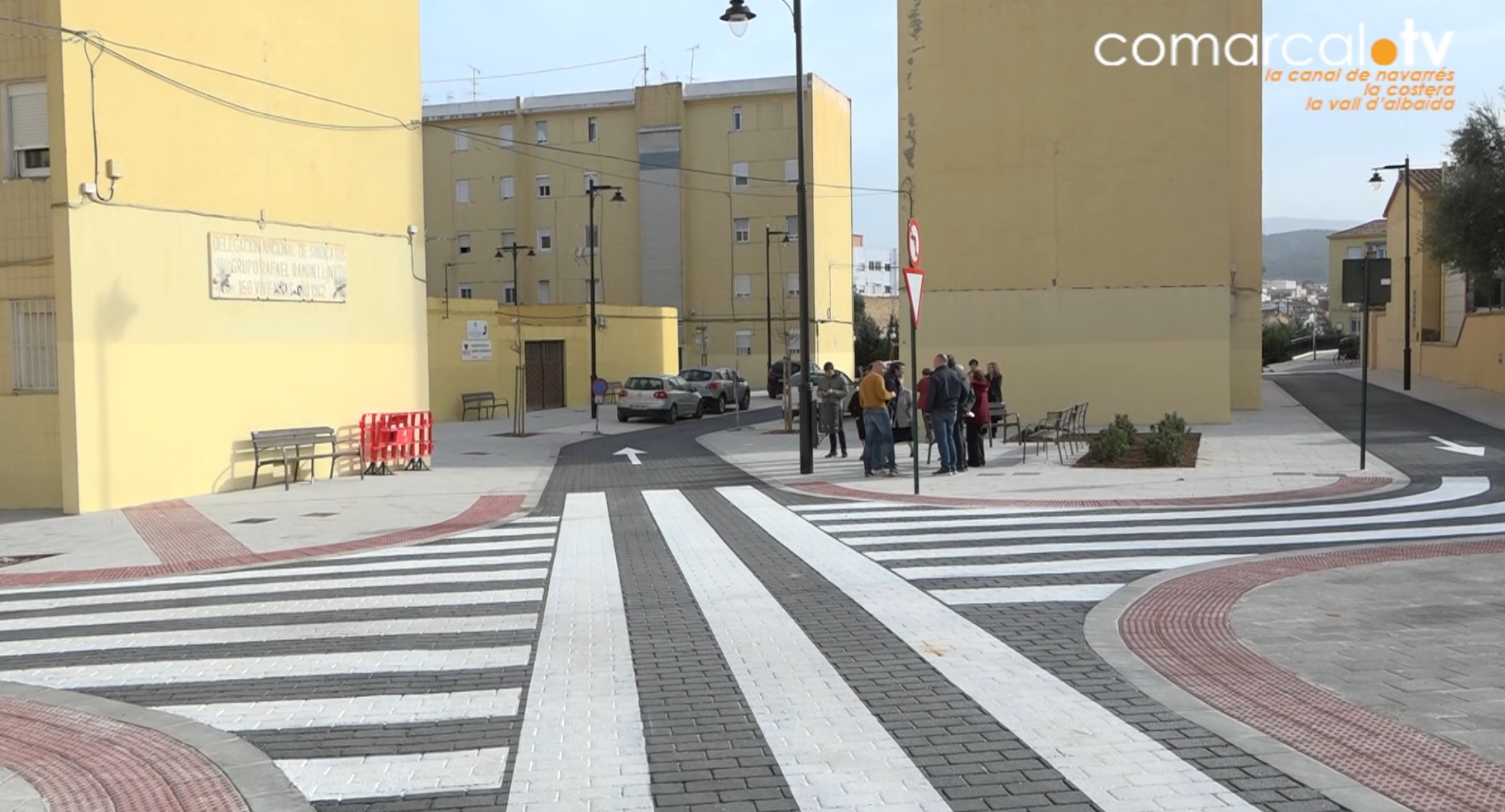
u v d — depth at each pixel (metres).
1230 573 9.61
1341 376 45.00
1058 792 4.85
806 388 19.34
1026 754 5.34
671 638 7.84
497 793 5.02
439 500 17.11
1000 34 26.34
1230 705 6.02
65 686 7.02
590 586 9.84
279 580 10.83
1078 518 13.16
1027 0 26.19
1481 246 29.78
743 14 18.92
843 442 22.23
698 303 64.69
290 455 19.70
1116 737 5.55
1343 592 8.75
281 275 19.69
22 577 11.61
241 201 18.84
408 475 20.88
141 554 12.80
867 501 15.45
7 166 16.48
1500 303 36.44
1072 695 6.26
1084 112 26.11
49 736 6.01
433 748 5.65
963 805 4.73
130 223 16.73
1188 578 9.44
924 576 9.84
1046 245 26.34
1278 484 16.02
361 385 21.64
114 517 15.68
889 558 10.81
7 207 16.47
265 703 6.52
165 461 17.38
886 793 4.89
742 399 44.28
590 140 65.50
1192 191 25.80
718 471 20.41
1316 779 4.93
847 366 70.88
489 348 41.12
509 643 7.80
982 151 26.53
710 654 7.36
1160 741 5.48
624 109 64.88
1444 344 40.66
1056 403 26.41
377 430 21.27
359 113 21.61
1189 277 25.86
